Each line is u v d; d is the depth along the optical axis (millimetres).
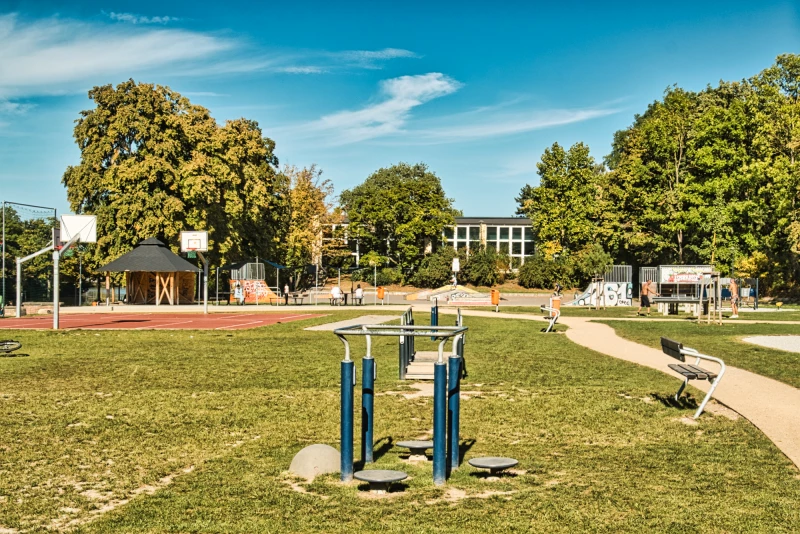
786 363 19141
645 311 46000
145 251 54188
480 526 7305
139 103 56906
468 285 82562
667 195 66000
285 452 10312
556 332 29484
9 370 18484
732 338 26469
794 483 8758
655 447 10562
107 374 17750
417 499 8195
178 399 14281
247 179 64750
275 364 19500
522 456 10086
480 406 13570
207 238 54531
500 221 96125
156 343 25328
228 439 11141
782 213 53906
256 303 58094
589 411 13109
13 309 47531
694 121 68125
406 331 8969
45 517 7793
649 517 7562
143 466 9695
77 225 34594
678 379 16750
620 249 76312
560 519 7508
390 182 124938
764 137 58469
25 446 10703
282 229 76688
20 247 60688
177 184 57312
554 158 78875
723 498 8195
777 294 58156
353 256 94312
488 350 22875
